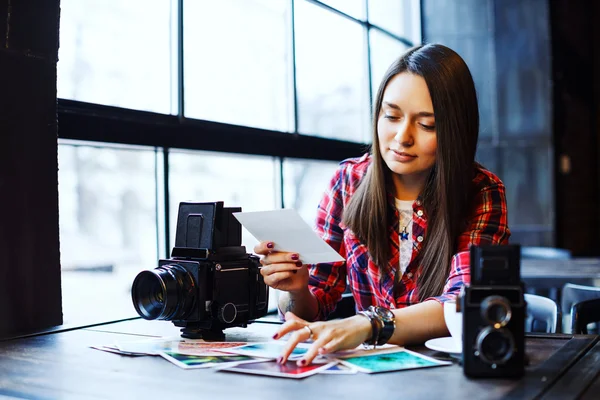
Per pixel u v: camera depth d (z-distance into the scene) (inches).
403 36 180.1
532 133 214.4
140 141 91.0
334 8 144.2
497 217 62.9
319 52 139.3
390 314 52.8
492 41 207.5
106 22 90.4
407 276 65.6
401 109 60.4
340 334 48.9
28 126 69.8
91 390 42.4
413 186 65.7
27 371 47.9
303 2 133.1
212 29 106.7
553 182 216.2
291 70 129.1
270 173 123.7
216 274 57.7
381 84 63.0
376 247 65.5
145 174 98.3
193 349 53.7
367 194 65.6
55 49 72.6
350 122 151.9
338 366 47.4
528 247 204.2
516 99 212.5
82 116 81.9
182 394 41.1
